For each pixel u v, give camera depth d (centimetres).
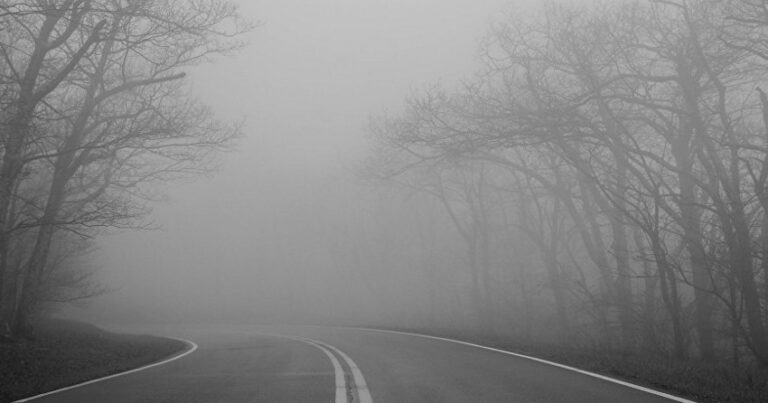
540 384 883
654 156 1606
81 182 1950
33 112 1434
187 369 1283
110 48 1741
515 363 1159
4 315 1692
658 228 1514
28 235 1991
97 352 1722
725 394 760
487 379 948
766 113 1517
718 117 1712
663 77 1641
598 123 1762
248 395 855
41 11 1262
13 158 1379
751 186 1502
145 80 1658
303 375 1078
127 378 1143
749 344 1345
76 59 1409
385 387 896
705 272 1628
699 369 1024
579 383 886
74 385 1068
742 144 1447
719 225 1596
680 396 764
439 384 910
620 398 754
